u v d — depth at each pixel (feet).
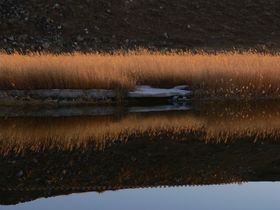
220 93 55.57
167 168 28.99
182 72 56.44
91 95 51.80
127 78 53.52
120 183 26.03
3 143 34.94
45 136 37.35
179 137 37.29
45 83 51.47
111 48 111.86
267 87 56.65
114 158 31.27
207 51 111.34
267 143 35.50
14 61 54.29
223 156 31.99
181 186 25.63
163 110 49.60
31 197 23.45
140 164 29.94
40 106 50.11
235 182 26.40
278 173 28.25
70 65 53.57
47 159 30.81
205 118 45.42
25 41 109.09
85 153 32.42
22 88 51.06
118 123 42.80
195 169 28.89
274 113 48.39
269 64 59.93
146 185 25.77
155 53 86.12
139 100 52.80
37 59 56.95
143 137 37.22
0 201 22.85
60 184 25.76
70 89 51.65
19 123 42.39
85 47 110.63
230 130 40.01
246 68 57.67
